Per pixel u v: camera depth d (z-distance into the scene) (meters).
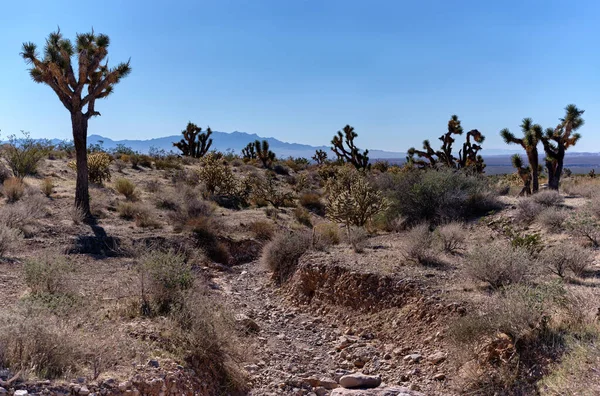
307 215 23.64
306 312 10.88
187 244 15.62
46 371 5.27
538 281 8.61
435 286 9.21
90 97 17.53
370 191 17.50
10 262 11.13
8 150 23.53
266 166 43.41
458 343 6.73
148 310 8.17
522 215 15.64
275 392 6.86
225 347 7.15
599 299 7.41
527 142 20.11
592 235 12.04
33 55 16.61
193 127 46.66
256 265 15.70
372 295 9.86
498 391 5.96
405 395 6.31
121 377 5.55
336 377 7.48
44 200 18.86
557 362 5.84
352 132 39.31
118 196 22.55
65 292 8.20
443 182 18.59
